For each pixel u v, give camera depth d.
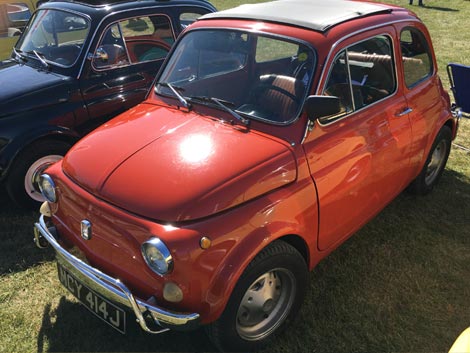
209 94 3.15
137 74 4.83
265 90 2.95
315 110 2.59
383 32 3.29
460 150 5.52
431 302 3.25
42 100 4.23
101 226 2.47
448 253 3.75
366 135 3.14
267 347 2.86
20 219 4.29
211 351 2.84
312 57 2.84
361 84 3.16
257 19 3.21
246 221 2.38
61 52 4.69
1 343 2.92
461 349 2.31
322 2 3.61
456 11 14.62
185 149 2.64
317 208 2.78
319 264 3.60
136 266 2.36
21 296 3.33
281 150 2.63
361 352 2.86
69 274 2.69
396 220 4.17
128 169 2.56
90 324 3.06
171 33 5.18
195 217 2.28
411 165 3.82
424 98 3.86
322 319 3.09
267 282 2.68
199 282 2.24
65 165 2.85
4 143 4.04
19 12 6.56
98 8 4.68
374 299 3.27
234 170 2.47
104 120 4.65
